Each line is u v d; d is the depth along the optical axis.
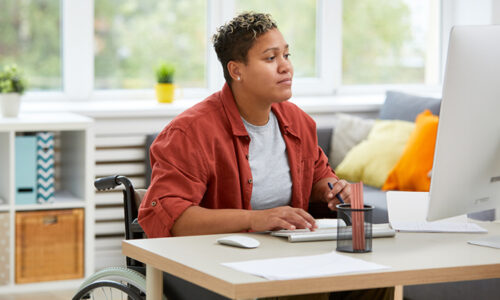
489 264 1.46
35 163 3.51
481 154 1.60
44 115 3.72
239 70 1.99
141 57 4.35
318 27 4.70
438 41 4.89
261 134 2.07
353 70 4.79
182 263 1.42
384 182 3.74
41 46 4.15
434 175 1.55
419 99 4.01
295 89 4.66
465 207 1.63
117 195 3.92
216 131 1.97
